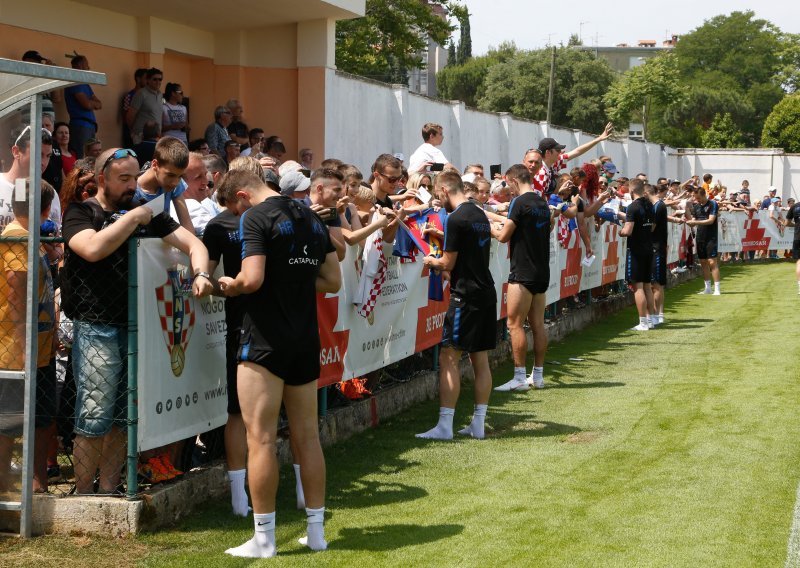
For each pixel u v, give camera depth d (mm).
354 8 12594
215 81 13195
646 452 6160
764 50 92438
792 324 12438
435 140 8773
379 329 7070
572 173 11812
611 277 14227
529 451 6230
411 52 32688
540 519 4789
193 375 4906
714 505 5000
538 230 8203
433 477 5609
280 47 13062
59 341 5141
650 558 4211
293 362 4211
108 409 4516
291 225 4188
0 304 4418
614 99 48531
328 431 6336
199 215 5562
